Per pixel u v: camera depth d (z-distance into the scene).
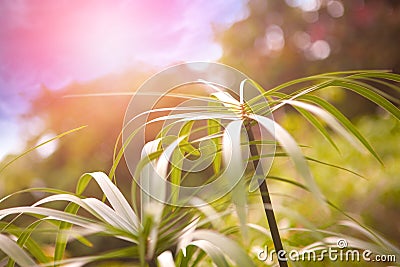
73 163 5.38
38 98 5.77
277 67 6.61
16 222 4.05
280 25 6.96
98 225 0.65
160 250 0.65
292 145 0.55
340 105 5.19
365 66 5.85
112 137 5.45
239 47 6.89
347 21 5.99
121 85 5.51
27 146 5.50
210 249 0.59
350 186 2.38
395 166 2.39
